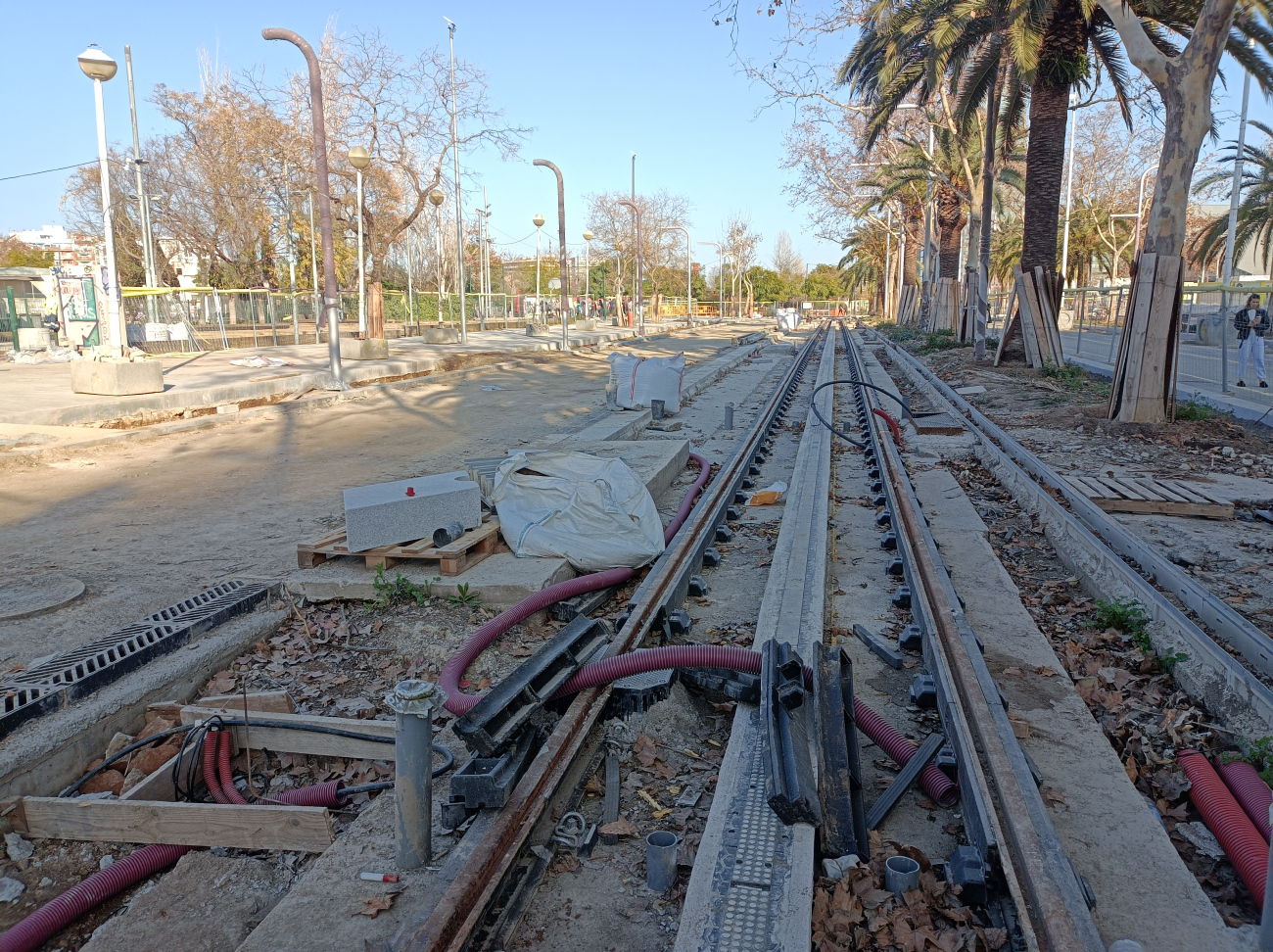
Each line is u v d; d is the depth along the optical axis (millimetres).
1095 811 3723
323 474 10617
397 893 3250
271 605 6086
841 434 13516
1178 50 19734
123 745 4426
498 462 7836
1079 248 57375
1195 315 26328
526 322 56406
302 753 4520
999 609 6086
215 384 16766
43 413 12617
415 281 62125
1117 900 3166
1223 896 3346
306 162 34562
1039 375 19969
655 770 4273
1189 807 3959
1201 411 13516
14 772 3928
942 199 37344
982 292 24109
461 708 4285
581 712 4316
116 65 16641
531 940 3145
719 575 7230
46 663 4852
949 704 4359
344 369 19922
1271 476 10305
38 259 58250
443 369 24188
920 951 2910
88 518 8438
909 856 3475
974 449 12445
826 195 43625
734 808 3555
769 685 4250
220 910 3412
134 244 44094
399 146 32250
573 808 3910
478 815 3625
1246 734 4305
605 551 6684
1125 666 5320
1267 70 18625
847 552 7684
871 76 27797
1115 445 12273
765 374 26078
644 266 74438
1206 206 66188
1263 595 6371
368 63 30859
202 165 39344
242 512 8672
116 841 3861
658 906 3334
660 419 15648
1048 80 20484
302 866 3717
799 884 3033
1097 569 6766
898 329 50312
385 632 5781
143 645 5066
